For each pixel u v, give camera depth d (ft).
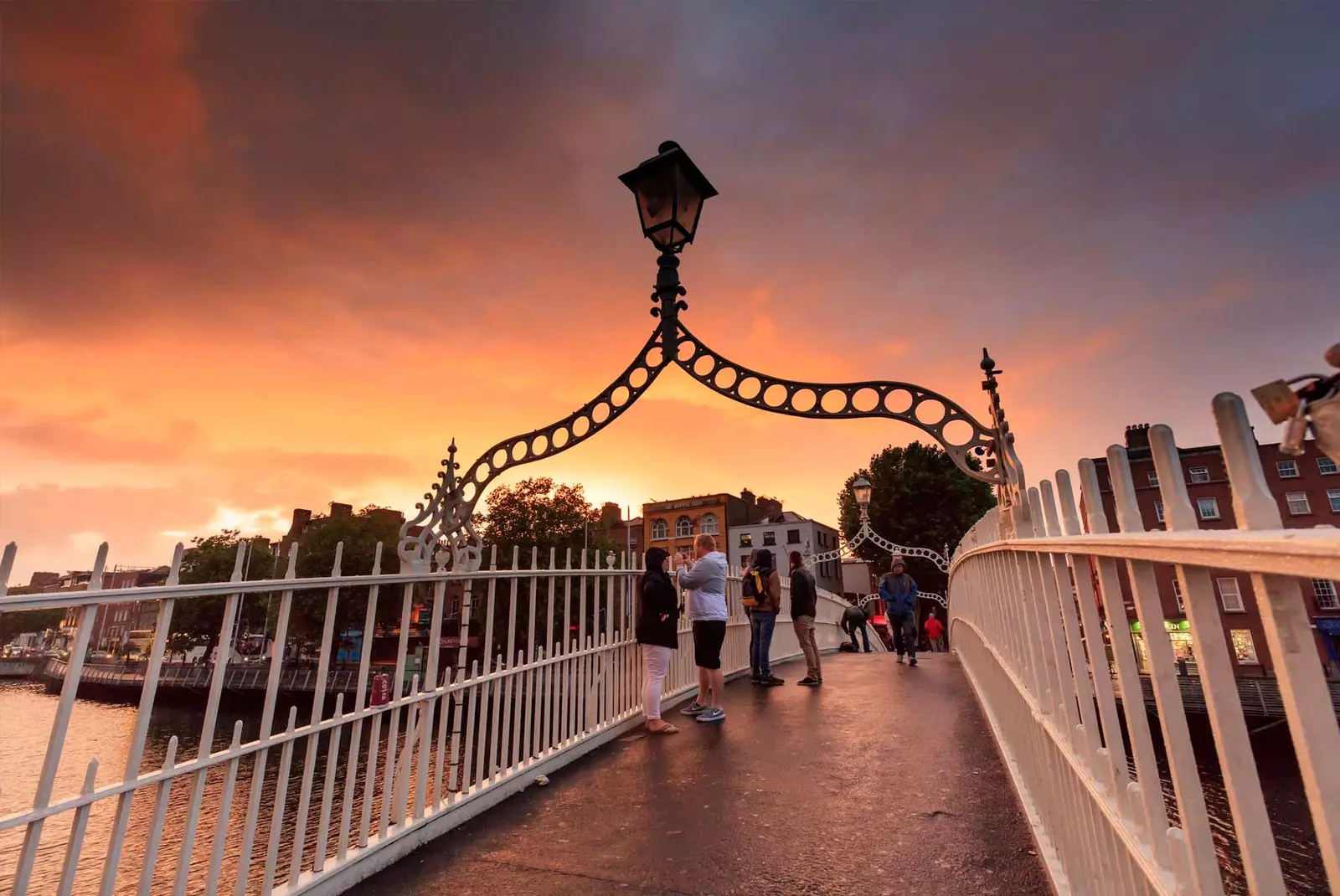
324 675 10.65
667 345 17.29
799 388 16.22
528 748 15.53
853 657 44.91
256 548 160.15
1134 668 5.28
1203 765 51.67
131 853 33.45
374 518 147.64
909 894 9.59
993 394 14.14
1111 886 6.48
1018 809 12.47
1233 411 3.63
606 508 226.58
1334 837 3.05
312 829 32.07
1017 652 12.42
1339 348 2.98
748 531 190.29
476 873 10.94
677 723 20.79
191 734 96.84
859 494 76.95
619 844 11.80
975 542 21.43
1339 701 52.95
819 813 12.78
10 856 36.83
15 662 224.74
